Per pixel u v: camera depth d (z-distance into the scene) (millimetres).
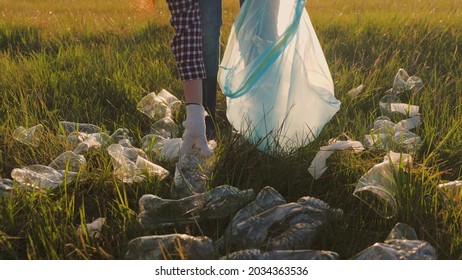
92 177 2854
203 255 2156
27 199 2580
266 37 3078
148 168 2834
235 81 3059
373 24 6312
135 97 4016
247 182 2691
